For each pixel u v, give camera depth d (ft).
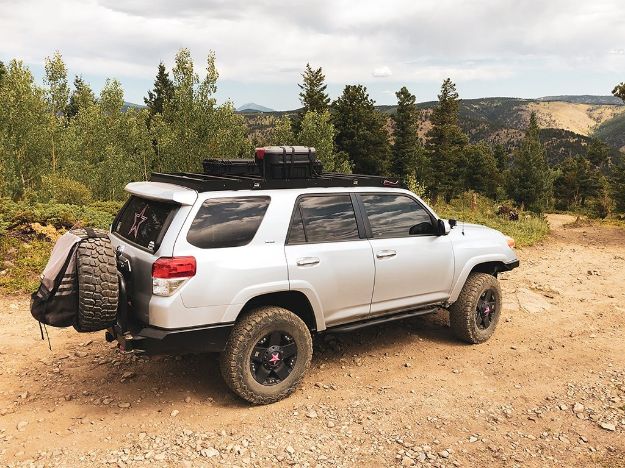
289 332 14.79
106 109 85.76
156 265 12.87
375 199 17.47
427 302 18.74
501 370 17.97
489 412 14.90
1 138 53.72
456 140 221.66
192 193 13.61
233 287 13.65
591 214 109.60
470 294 19.77
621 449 13.19
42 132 58.54
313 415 14.21
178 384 15.79
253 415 14.14
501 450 12.95
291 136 111.65
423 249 18.11
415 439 13.30
